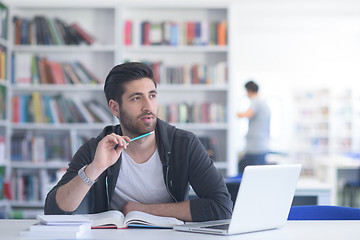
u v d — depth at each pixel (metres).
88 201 2.01
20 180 5.22
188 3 5.52
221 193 1.75
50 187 3.43
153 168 1.85
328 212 1.96
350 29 9.20
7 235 1.42
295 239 1.37
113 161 1.61
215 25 5.48
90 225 1.49
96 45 5.48
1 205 4.99
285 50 10.17
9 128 5.30
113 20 5.61
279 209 1.55
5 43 5.16
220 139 5.61
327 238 1.39
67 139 5.30
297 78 10.32
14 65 5.32
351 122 10.45
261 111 5.64
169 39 5.44
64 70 5.36
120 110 1.76
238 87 10.37
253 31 9.75
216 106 5.43
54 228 1.40
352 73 10.17
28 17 5.57
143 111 1.73
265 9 7.11
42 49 5.40
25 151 5.27
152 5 5.51
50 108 5.32
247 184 1.40
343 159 7.44
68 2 5.43
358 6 6.98
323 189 3.31
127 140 1.62
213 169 1.83
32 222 1.68
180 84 5.43
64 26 5.39
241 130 10.60
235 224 1.42
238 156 8.24
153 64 5.41
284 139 10.62
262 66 10.23
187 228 1.49
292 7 7.02
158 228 1.55
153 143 1.84
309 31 9.59
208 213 1.67
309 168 10.10
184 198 1.88
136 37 5.43
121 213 1.67
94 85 5.35
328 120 10.53
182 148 1.85
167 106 5.41
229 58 5.44
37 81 5.34
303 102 10.49
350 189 7.83
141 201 1.89
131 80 1.73
